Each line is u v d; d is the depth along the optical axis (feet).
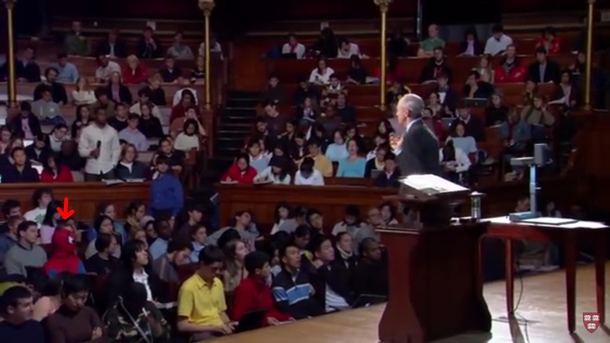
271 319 32.53
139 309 29.60
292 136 58.13
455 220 24.90
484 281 35.19
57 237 35.40
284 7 85.81
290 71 73.72
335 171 54.85
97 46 75.20
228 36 84.28
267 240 40.06
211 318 31.40
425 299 23.71
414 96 25.31
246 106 74.54
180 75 69.97
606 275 34.78
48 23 78.33
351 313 28.78
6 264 35.68
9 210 41.32
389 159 50.80
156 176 50.57
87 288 26.61
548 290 31.86
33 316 27.50
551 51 71.36
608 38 73.92
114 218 45.60
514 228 25.18
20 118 57.36
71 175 51.60
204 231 40.27
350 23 84.64
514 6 80.12
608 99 64.90
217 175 61.41
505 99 64.75
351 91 67.77
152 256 38.83
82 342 26.45
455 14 80.53
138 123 58.54
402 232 23.22
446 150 51.98
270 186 51.57
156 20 83.25
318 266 36.19
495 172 54.60
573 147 59.93
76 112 58.95
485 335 24.81
